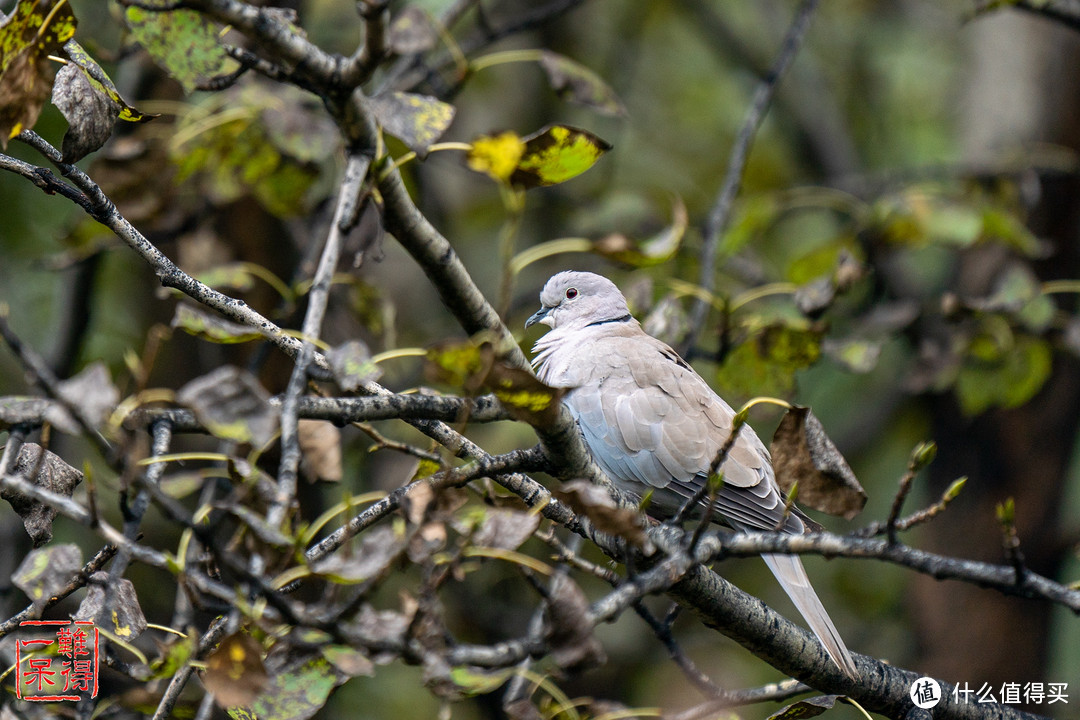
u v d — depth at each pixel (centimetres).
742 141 1193
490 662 429
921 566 465
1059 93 1382
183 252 1084
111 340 1382
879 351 1072
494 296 1630
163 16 534
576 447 575
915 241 1198
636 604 659
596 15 1733
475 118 1656
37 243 1370
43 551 484
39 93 492
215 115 1025
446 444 588
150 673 536
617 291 1053
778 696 695
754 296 1022
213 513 832
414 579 1260
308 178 1045
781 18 1644
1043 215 1361
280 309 992
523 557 466
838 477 538
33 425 442
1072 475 1634
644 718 1349
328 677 467
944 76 1689
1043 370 1148
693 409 887
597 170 1584
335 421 504
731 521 853
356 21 1377
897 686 715
